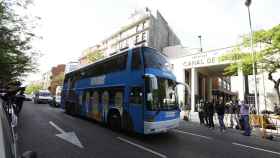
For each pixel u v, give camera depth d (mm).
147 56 8797
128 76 9312
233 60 20781
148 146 7336
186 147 7406
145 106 8016
